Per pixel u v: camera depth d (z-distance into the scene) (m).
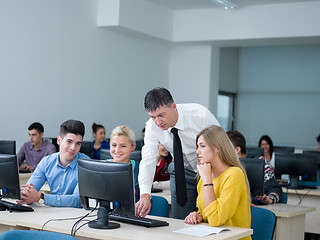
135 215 2.70
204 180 2.64
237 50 10.58
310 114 9.97
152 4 8.12
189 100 9.13
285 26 7.89
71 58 7.06
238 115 10.56
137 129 8.53
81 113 7.28
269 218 2.99
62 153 3.31
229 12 8.29
